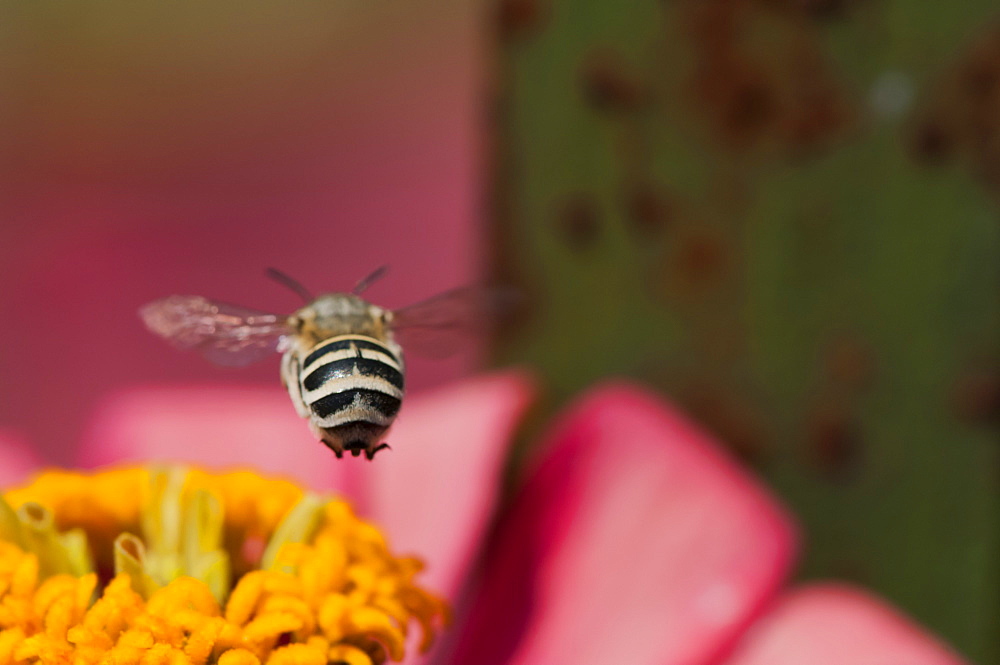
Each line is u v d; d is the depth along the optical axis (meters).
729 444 0.17
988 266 0.17
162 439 0.20
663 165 0.17
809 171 0.17
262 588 0.16
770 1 0.17
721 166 0.17
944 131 0.17
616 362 0.17
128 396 0.21
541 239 0.17
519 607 0.19
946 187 0.17
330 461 0.20
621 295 0.17
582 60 0.17
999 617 0.17
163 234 0.41
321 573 0.16
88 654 0.16
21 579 0.16
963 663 0.17
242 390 0.21
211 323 0.16
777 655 0.18
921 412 0.17
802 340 0.17
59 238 0.40
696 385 0.17
